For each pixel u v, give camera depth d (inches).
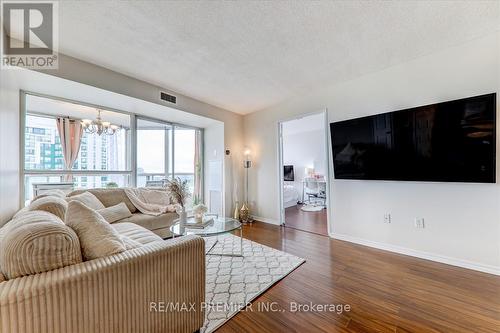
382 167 109.4
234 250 111.6
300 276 84.2
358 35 82.8
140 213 125.7
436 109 92.3
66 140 126.3
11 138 89.3
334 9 68.8
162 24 75.7
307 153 283.7
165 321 48.8
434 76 96.2
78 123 131.1
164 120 172.4
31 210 58.5
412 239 103.1
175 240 53.9
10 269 35.5
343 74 117.0
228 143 183.9
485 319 58.9
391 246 109.5
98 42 86.7
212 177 193.2
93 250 45.2
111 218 106.6
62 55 95.0
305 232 144.3
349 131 121.4
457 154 87.9
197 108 157.5
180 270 51.7
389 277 82.6
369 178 114.4
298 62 103.7
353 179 122.0
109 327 40.7
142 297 45.3
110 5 66.6
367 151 114.4
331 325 57.7
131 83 119.2
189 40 85.4
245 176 192.7
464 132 86.0
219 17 72.2
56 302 35.1
